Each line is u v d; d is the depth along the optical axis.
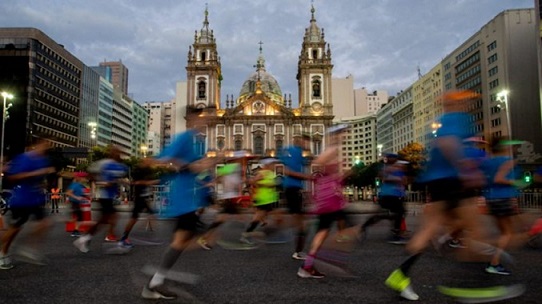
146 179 10.26
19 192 7.77
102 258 8.75
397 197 11.56
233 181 14.60
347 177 10.19
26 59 93.88
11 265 7.66
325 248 10.39
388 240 12.11
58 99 104.81
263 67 102.50
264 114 87.38
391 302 5.31
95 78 126.44
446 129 5.75
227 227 16.39
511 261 8.35
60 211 32.03
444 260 8.43
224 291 5.87
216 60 88.88
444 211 5.68
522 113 81.12
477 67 92.25
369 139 175.75
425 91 118.31
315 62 88.50
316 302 5.30
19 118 91.62
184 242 5.64
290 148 9.77
